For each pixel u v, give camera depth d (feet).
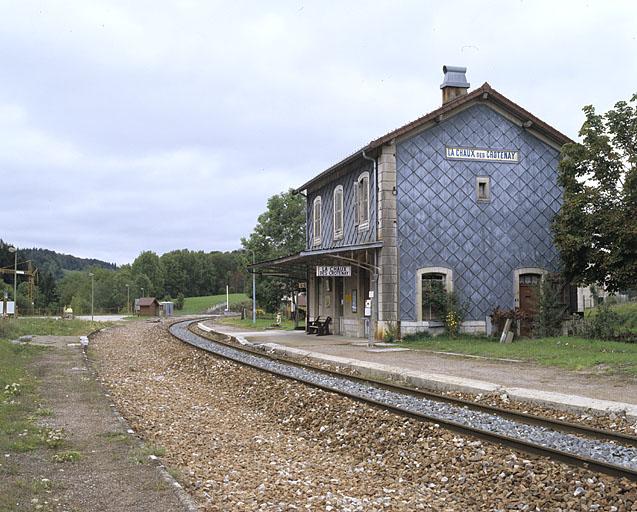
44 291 360.07
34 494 20.12
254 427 34.81
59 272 618.44
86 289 336.08
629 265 65.21
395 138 76.43
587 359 49.62
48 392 41.63
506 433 28.55
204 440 30.81
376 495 22.67
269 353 71.31
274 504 21.09
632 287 69.51
